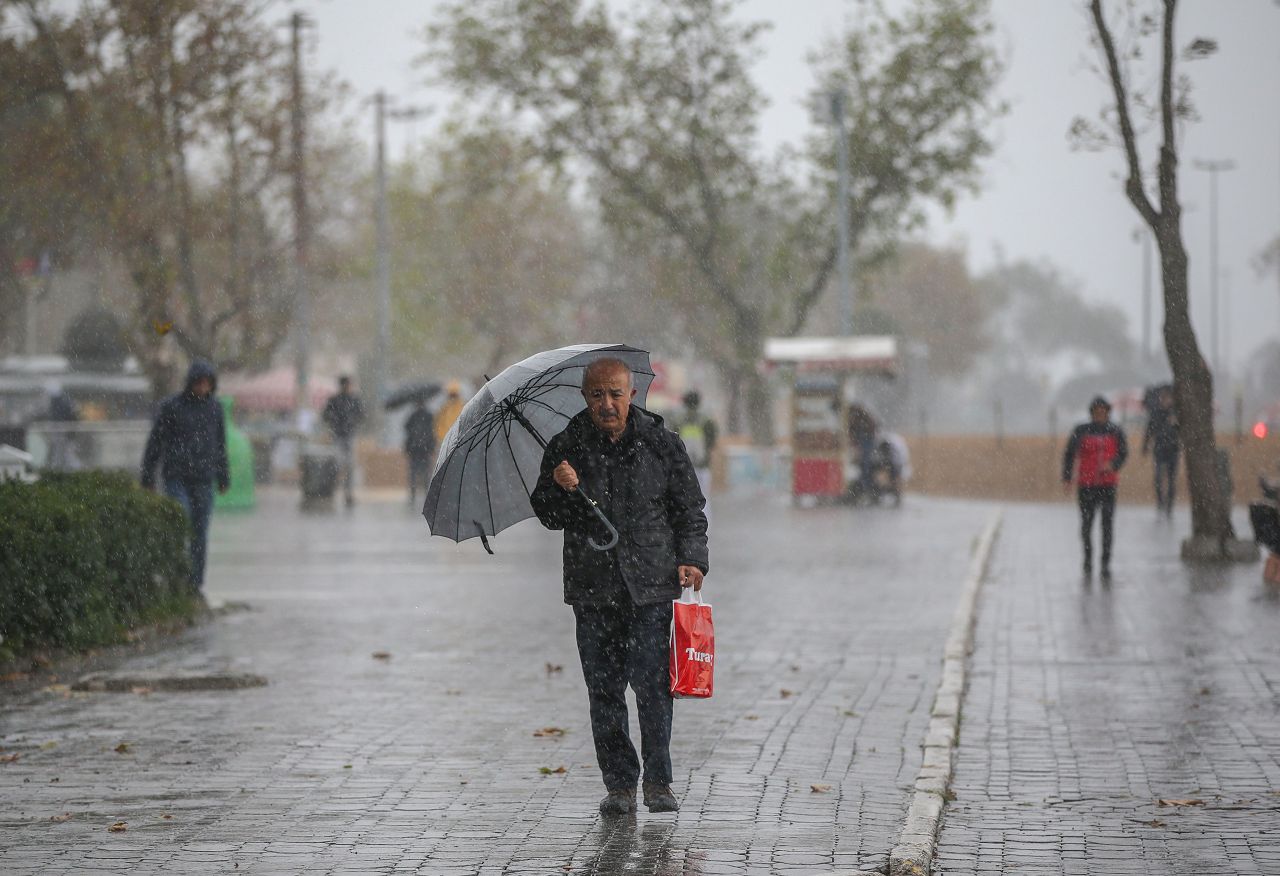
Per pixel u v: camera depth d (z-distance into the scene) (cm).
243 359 5931
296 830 1267
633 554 1269
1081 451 3170
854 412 5925
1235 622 2472
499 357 10700
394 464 7250
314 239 6750
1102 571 3173
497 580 3247
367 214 10225
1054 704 1827
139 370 7056
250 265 5969
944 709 1745
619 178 7856
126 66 5419
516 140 8031
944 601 2812
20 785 1425
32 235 5841
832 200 7956
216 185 6066
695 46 7719
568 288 10725
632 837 1238
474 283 10356
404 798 1377
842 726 1695
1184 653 2180
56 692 1917
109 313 7094
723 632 2433
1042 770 1495
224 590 3067
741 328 8119
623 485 1276
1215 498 3453
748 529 4631
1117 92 3412
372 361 10775
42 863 1169
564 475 1259
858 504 5884
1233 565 3347
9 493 2153
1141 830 1270
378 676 2041
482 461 1322
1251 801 1360
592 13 7712
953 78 7762
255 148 5738
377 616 2661
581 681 1998
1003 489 6438
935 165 7919
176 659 2178
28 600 2061
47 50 5331
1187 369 3444
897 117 7888
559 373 1319
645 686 1283
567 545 1295
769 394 8112
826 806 1342
